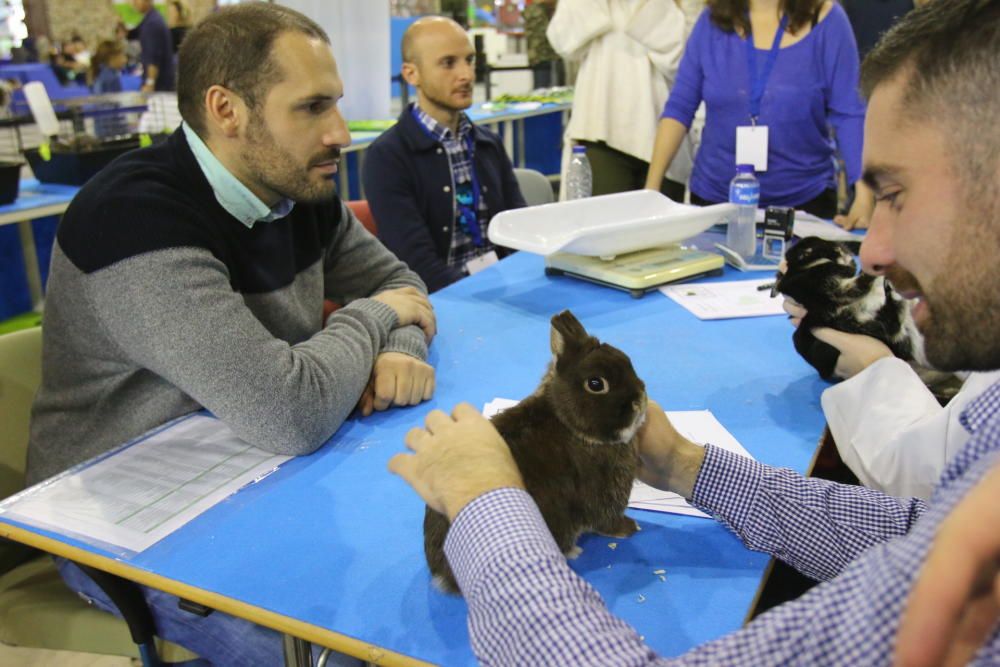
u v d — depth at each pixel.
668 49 3.51
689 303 1.73
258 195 1.34
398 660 0.74
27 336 1.44
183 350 1.12
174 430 1.22
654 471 0.94
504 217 1.89
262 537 0.93
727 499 0.91
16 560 1.40
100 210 1.17
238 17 1.23
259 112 1.23
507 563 0.63
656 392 1.30
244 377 1.11
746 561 0.88
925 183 0.55
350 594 0.83
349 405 1.21
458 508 0.68
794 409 1.24
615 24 3.51
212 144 1.27
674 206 2.18
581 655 0.57
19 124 3.06
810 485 0.91
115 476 1.07
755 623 0.54
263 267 1.40
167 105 3.28
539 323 1.65
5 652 1.91
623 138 3.64
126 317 1.15
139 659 1.22
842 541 0.88
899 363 1.15
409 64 2.59
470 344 1.54
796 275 1.31
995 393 0.61
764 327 1.60
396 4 4.82
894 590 0.45
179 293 1.14
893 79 0.55
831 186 2.79
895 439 1.06
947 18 0.52
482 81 5.43
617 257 1.96
